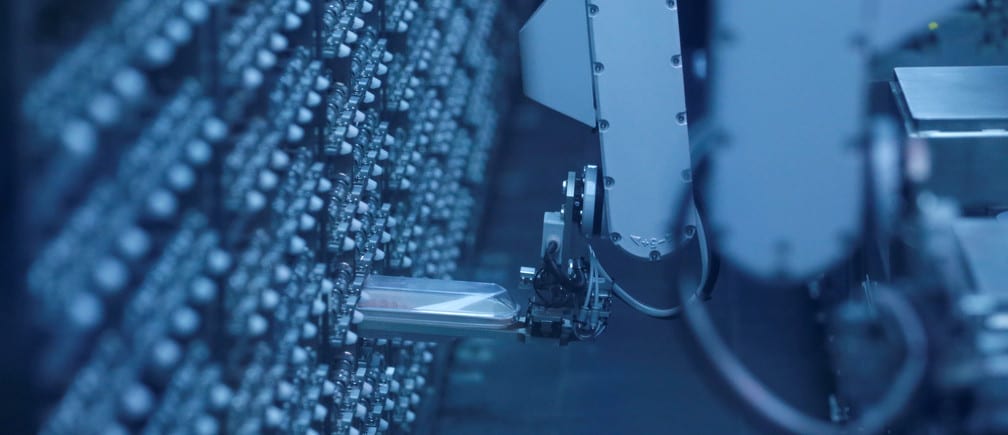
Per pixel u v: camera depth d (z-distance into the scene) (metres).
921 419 3.32
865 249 4.61
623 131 3.60
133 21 1.81
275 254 2.76
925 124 4.03
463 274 7.50
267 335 2.77
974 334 3.24
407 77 5.33
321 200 3.37
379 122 4.85
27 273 1.55
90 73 1.67
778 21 3.45
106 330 1.83
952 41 4.93
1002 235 3.57
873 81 4.54
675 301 3.96
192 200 2.20
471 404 6.47
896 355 3.62
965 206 3.96
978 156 3.92
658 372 6.67
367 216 4.38
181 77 2.17
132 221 1.78
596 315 3.98
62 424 1.64
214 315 2.34
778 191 3.64
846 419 5.51
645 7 3.51
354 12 3.95
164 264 1.99
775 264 3.73
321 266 3.41
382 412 4.66
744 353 6.75
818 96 3.53
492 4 9.48
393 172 5.19
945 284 3.44
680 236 3.68
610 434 6.16
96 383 1.74
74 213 1.70
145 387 2.02
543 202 9.11
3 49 1.52
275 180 2.71
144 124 1.96
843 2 3.41
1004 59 4.95
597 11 3.53
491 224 8.72
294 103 3.01
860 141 3.59
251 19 2.56
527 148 10.07
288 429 2.96
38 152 1.60
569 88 3.78
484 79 8.91
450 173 7.02
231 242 2.44
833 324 6.18
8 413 1.62
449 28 7.02
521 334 4.10
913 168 3.94
